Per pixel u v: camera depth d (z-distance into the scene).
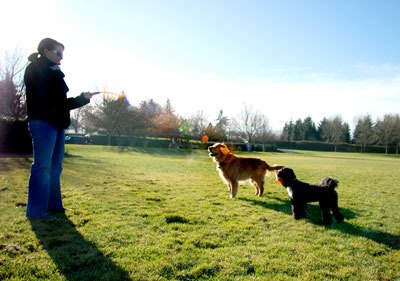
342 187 9.80
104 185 7.86
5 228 4.03
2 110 21.47
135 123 38.44
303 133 86.81
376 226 5.17
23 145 17.62
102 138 42.59
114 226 4.41
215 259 3.46
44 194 4.55
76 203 5.68
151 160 18.05
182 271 3.12
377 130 68.56
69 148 25.64
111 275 2.97
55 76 4.43
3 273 2.89
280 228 4.83
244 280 3.02
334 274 3.24
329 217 5.18
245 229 4.63
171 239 3.99
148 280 2.93
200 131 51.00
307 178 12.19
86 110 38.59
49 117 4.39
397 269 3.46
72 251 3.46
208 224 4.81
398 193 8.91
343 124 81.00
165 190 7.71
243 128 58.19
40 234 3.90
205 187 8.55
